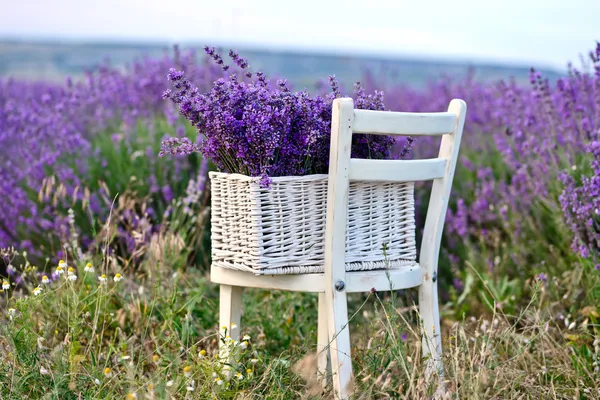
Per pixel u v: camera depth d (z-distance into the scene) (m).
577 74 3.80
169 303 2.96
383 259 2.52
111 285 3.20
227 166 2.50
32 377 2.35
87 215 4.00
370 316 3.24
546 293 3.38
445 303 3.86
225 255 2.51
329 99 2.55
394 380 2.48
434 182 2.60
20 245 3.96
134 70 5.55
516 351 2.84
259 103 2.40
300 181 2.39
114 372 2.50
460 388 2.38
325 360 2.75
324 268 2.42
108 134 5.01
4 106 5.15
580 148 3.80
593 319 3.11
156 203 4.15
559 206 3.70
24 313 2.51
